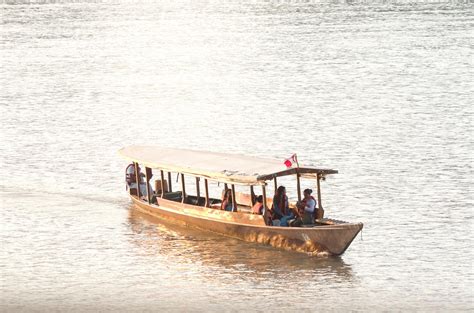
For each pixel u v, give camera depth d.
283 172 95.81
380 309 78.50
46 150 153.50
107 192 123.44
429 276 87.69
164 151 113.50
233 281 85.94
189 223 104.50
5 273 89.19
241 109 198.50
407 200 117.31
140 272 89.06
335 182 127.81
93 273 89.00
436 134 163.62
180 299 80.94
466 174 131.62
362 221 107.50
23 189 124.81
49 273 89.12
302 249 93.81
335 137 162.50
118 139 165.75
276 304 79.56
